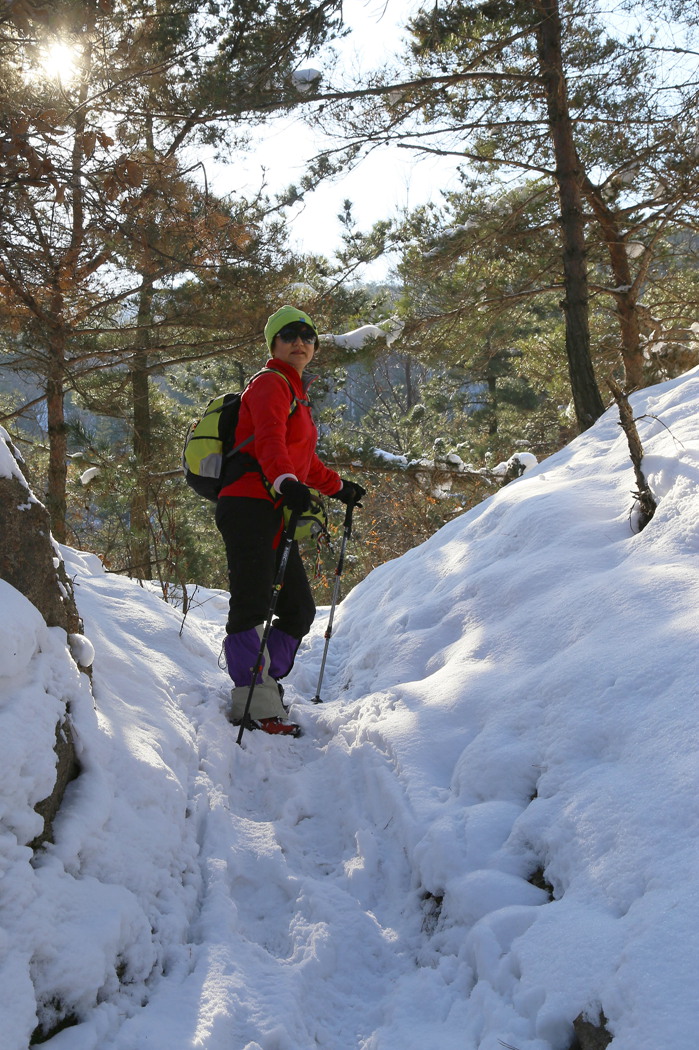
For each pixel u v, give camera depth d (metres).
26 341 8.43
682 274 11.25
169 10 7.89
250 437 3.24
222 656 3.95
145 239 4.00
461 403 25.02
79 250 4.13
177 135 8.34
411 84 8.34
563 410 13.96
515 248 9.53
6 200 3.57
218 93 7.83
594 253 10.09
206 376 16.44
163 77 7.25
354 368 12.39
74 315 8.09
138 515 5.94
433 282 9.80
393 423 17.83
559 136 8.72
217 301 9.32
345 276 10.49
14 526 2.19
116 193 3.55
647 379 10.09
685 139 8.68
